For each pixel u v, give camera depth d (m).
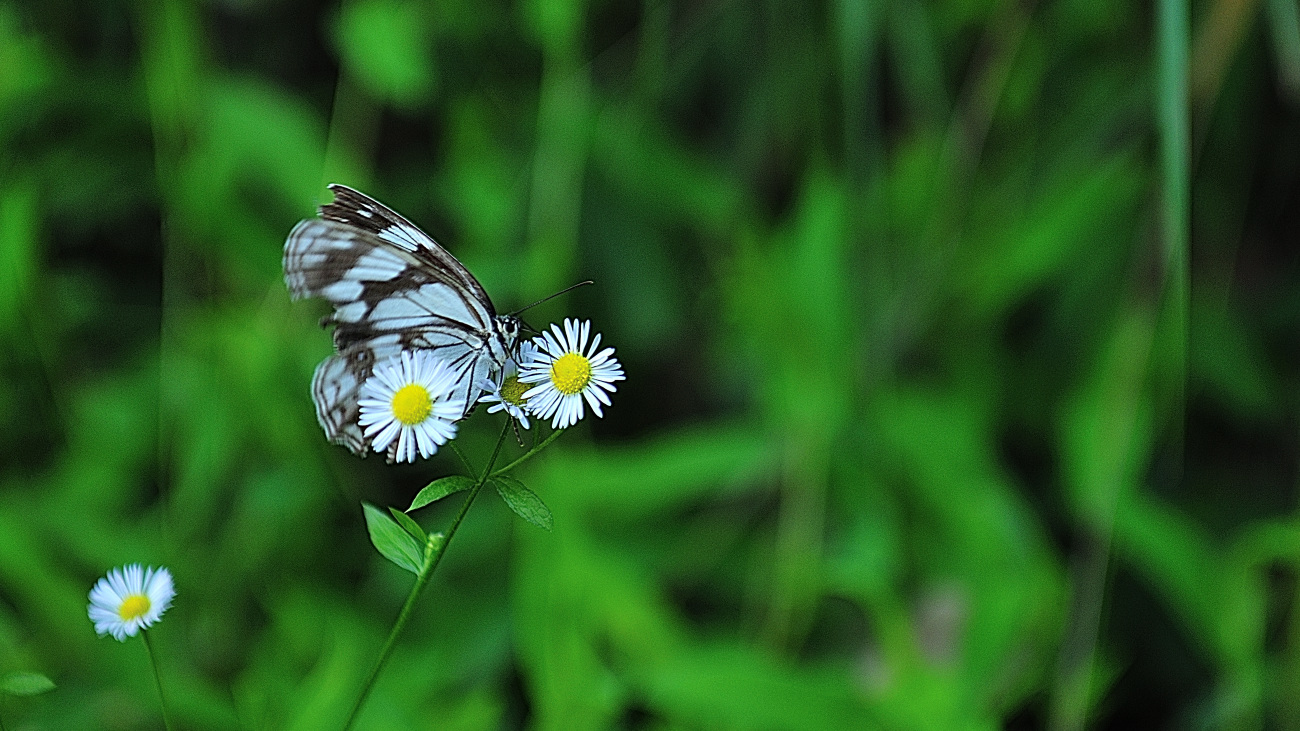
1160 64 1.17
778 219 1.55
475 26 1.38
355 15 1.26
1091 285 1.41
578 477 1.25
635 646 1.23
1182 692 1.38
